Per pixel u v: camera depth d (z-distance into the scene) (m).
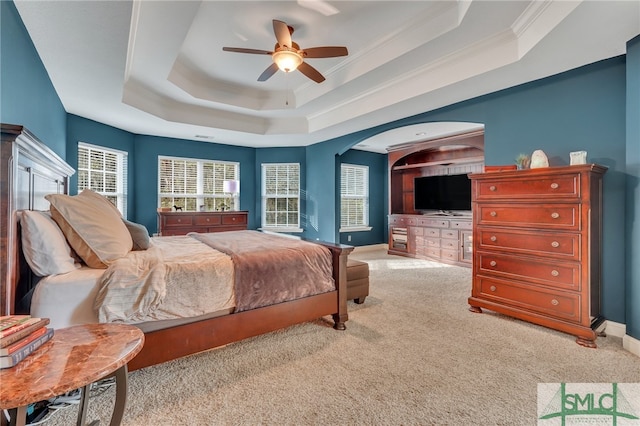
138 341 1.11
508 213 2.68
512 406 1.57
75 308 1.57
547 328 2.54
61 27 2.09
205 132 4.97
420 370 1.91
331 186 5.65
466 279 4.29
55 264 1.59
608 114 2.48
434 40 2.64
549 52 2.37
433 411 1.53
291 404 1.59
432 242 5.70
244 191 6.20
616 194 2.44
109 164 4.63
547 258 2.44
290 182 6.39
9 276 1.35
